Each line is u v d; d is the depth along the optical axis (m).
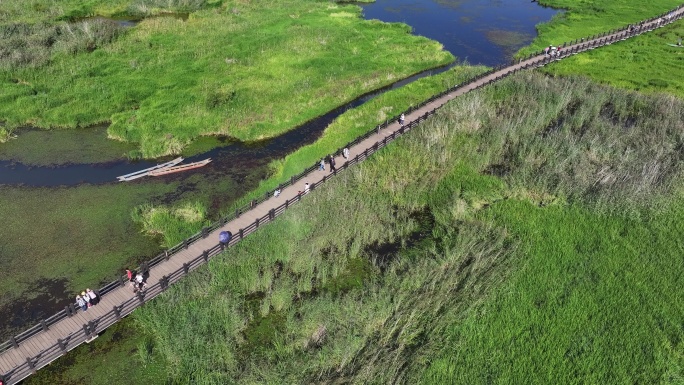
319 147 48.28
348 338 27.92
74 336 26.55
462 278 32.56
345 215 38.06
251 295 32.09
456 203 39.81
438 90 61.03
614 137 47.31
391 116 54.41
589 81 60.97
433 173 43.91
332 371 26.58
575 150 45.03
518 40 82.25
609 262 33.97
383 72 66.88
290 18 85.88
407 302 30.42
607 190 40.06
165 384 26.25
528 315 29.98
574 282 32.47
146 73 62.75
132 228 37.97
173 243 35.75
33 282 32.66
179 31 76.31
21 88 57.28
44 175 44.59
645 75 65.19
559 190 40.97
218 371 26.47
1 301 31.09
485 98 56.19
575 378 26.17
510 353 27.62
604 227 37.34
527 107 53.44
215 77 62.47
